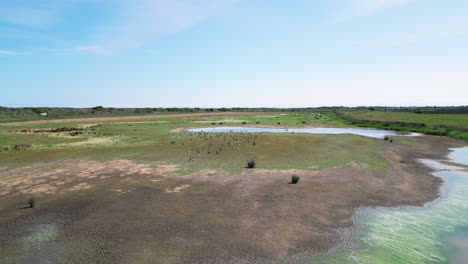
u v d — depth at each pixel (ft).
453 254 29.81
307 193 49.55
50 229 36.52
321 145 108.68
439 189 51.88
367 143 113.50
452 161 77.77
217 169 69.10
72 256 29.89
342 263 28.02
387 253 29.99
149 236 33.94
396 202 45.11
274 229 35.47
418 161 77.61
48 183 58.08
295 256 29.27
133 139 132.46
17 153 94.68
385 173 63.52
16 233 35.50
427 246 31.55
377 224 37.06
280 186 53.93
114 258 29.27
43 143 118.32
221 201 46.01
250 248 30.81
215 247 31.12
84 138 136.05
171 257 29.22
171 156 87.81
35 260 29.30
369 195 48.37
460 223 37.47
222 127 215.10
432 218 39.09
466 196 48.08
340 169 67.51
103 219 39.24
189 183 57.11
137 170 68.90
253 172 65.51
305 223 37.27
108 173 66.08
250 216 39.60
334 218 38.88
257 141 123.24
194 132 172.04
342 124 235.61
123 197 48.67
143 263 28.22
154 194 50.19
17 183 58.29
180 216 39.86
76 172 67.31
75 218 39.81
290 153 90.89
